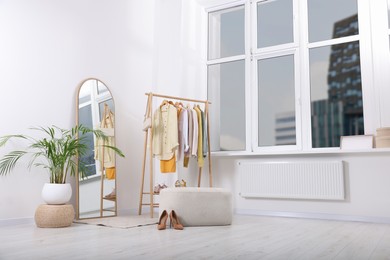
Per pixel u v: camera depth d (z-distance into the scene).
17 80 3.70
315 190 4.29
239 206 4.93
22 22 3.78
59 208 3.44
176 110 4.44
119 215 4.62
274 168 4.59
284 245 2.48
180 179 5.06
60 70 4.12
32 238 2.79
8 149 3.58
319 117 4.66
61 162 3.60
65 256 2.11
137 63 5.14
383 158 4.00
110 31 4.77
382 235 2.98
